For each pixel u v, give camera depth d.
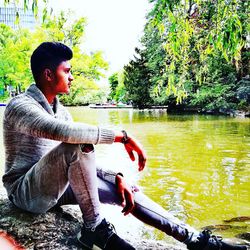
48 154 1.71
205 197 4.46
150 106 31.84
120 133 1.82
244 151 8.02
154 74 25.52
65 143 1.66
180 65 4.54
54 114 1.95
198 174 5.75
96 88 37.16
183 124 15.21
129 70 33.31
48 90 1.89
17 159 1.90
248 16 3.83
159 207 1.83
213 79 21.19
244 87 20.42
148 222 1.80
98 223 1.75
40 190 1.78
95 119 19.70
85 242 1.77
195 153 7.82
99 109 33.50
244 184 5.07
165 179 5.42
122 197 1.83
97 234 1.72
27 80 37.19
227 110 21.47
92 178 1.71
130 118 19.77
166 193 4.68
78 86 35.81
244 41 3.61
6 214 2.10
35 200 1.84
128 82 33.38
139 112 26.28
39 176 1.75
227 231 3.33
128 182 1.90
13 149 1.90
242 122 15.73
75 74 35.50
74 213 2.24
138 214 1.81
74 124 1.63
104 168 1.93
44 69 1.84
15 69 37.28
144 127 14.10
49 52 1.83
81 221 2.14
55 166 1.69
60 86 1.89
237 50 3.65
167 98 24.36
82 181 1.69
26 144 1.88
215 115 20.80
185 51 4.39
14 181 1.93
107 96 57.81
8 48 36.12
